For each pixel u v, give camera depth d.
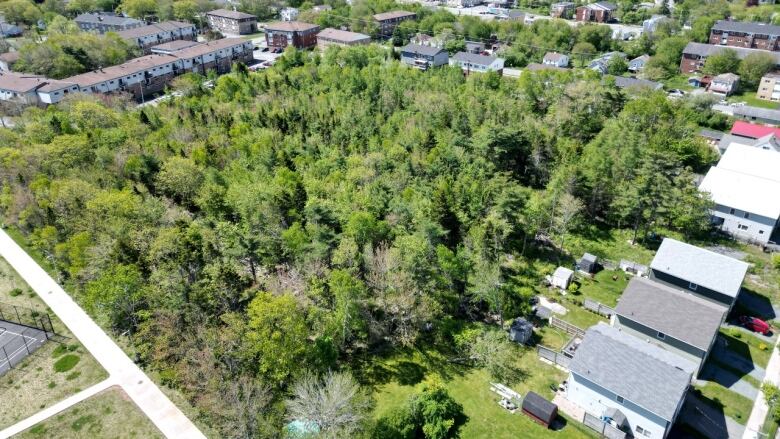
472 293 60.25
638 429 45.12
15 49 159.50
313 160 86.94
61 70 138.38
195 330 50.09
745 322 58.31
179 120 99.88
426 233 61.16
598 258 70.31
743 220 72.75
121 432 46.78
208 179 76.31
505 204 68.38
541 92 113.94
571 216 70.56
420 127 97.69
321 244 57.91
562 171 77.19
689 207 70.31
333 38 178.62
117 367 53.81
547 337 57.28
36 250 74.06
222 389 45.81
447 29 184.12
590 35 176.75
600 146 87.38
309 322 52.53
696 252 61.47
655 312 53.38
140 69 139.50
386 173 79.75
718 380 51.62
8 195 74.31
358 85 117.56
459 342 53.84
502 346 52.44
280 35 185.12
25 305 63.16
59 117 97.44
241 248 59.53
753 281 65.38
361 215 60.97
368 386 51.34
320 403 43.12
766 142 94.19
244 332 48.47
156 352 50.47
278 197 67.31
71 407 49.31
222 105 111.31
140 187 76.56
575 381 48.00
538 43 176.88
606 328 52.31
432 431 45.22
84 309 62.28
